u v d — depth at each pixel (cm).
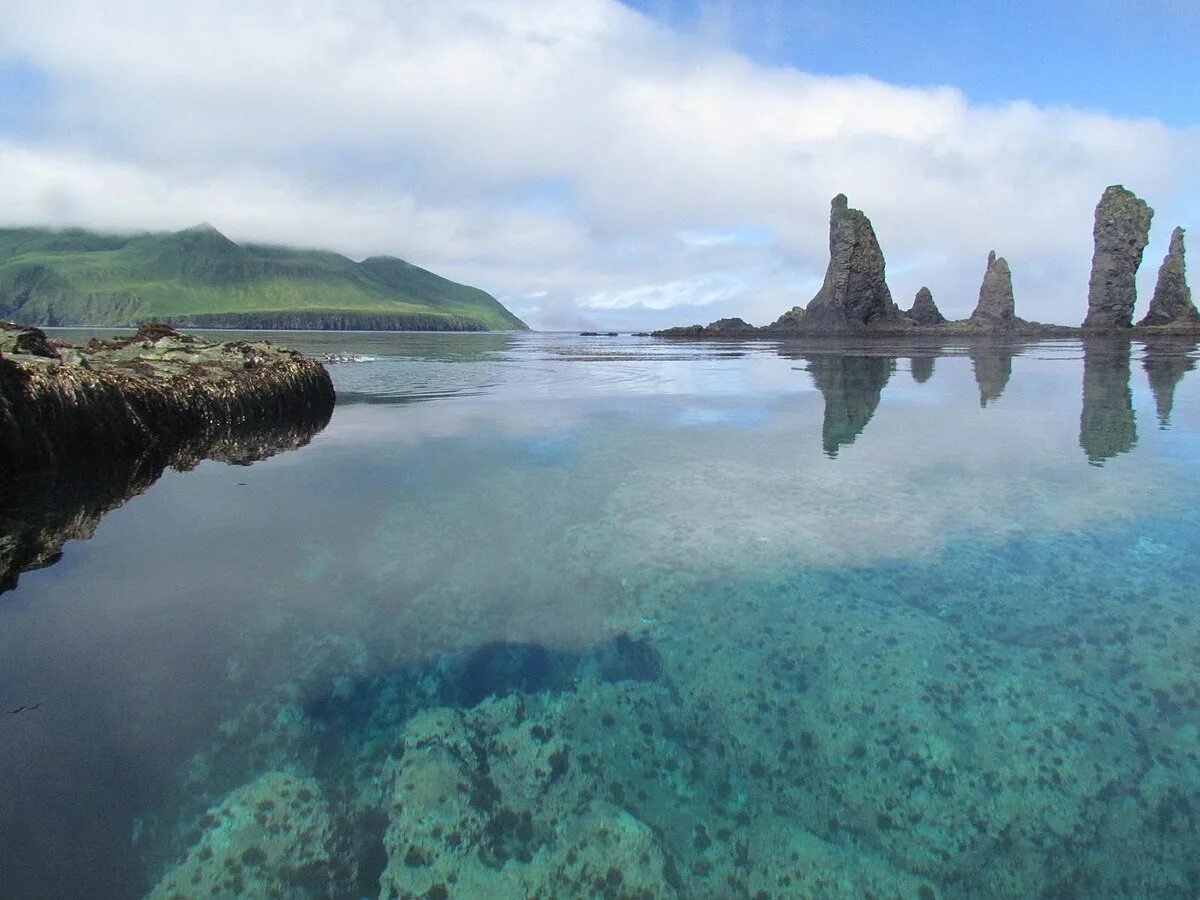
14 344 960
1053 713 382
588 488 816
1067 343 4997
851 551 609
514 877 284
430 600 516
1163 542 615
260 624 470
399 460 973
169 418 1084
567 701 400
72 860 273
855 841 306
